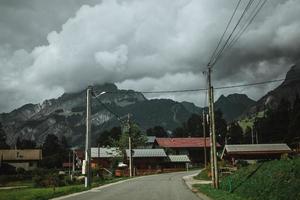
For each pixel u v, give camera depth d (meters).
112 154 95.44
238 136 148.88
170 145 133.25
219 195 27.17
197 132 173.50
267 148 77.00
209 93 34.50
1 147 173.00
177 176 65.50
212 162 34.53
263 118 142.62
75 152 126.12
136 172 82.81
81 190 35.00
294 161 22.67
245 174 30.78
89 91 42.06
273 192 21.28
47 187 43.59
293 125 108.44
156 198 26.27
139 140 92.75
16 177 73.44
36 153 123.31
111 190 34.72
